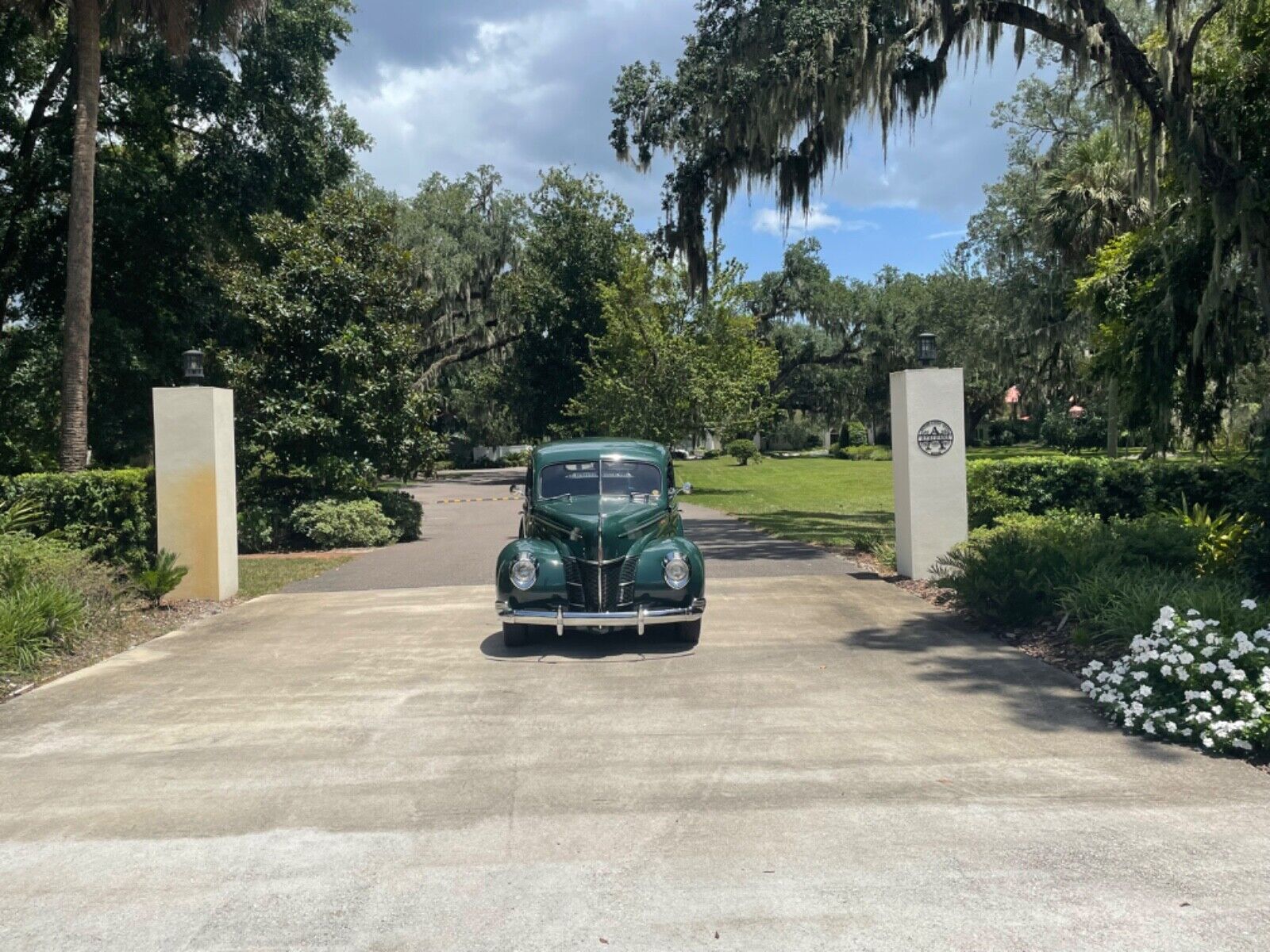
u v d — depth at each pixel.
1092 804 5.00
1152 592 7.86
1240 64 13.52
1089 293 16.72
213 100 22.61
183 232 23.17
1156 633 6.79
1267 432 10.12
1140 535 10.12
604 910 3.97
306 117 24.64
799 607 10.66
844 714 6.71
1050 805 4.99
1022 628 9.09
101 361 21.25
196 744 6.38
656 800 5.19
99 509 12.41
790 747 6.04
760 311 62.56
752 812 4.99
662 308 35.06
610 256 43.22
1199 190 13.73
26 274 22.58
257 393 20.28
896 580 12.27
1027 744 5.98
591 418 37.19
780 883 4.17
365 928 3.87
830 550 15.69
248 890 4.23
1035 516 13.77
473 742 6.29
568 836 4.73
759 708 6.92
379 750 6.16
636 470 9.77
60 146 21.39
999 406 66.25
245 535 18.66
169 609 11.48
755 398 42.31
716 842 4.62
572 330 43.72
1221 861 4.30
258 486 20.38
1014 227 32.22
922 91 16.27
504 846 4.64
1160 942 3.62
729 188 18.69
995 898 3.99
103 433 22.02
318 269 20.42
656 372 34.56
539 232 45.16
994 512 14.13
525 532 9.98
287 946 3.74
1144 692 6.25
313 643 9.55
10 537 10.45
